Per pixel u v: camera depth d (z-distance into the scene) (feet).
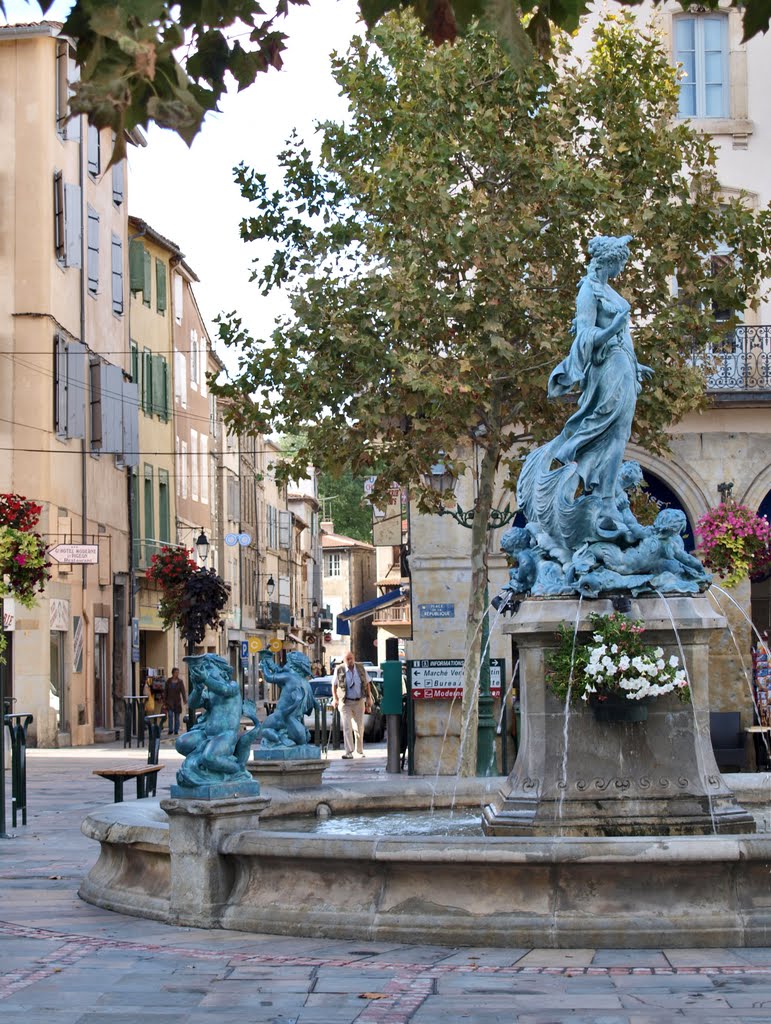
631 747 35.68
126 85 13.79
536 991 24.39
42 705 117.80
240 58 18.62
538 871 28.45
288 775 47.29
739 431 90.68
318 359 70.13
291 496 328.70
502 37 14.33
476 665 66.95
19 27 123.75
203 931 31.12
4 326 123.44
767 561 78.89
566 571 36.65
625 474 38.11
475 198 67.15
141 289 165.27
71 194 129.80
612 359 38.22
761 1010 22.70
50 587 120.78
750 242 73.31
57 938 30.55
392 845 29.19
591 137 71.67
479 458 88.84
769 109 96.53
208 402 212.43
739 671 85.87
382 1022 22.59
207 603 126.93
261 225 74.74
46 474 122.83
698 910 28.19
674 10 95.86
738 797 44.19
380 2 16.63
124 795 69.77
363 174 70.59
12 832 53.98
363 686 98.07
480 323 68.08
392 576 241.14
